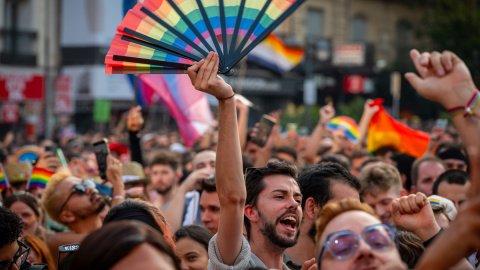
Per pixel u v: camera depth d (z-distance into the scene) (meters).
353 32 39.56
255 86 33.41
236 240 3.61
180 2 3.53
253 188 4.08
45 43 30.27
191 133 10.12
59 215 5.56
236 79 32.34
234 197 3.54
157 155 8.22
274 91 34.34
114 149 9.23
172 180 8.16
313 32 37.59
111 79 30.89
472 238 1.85
